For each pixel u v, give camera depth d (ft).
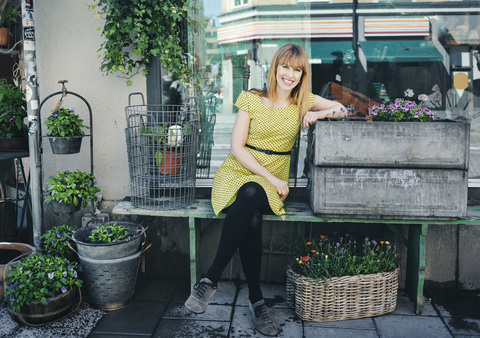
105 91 10.57
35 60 9.78
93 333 8.42
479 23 14.14
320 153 8.48
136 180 9.57
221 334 8.36
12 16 12.92
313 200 8.65
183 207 9.51
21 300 8.38
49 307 8.63
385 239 10.53
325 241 9.73
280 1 12.69
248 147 9.02
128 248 9.08
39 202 10.07
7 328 8.57
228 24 11.81
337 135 8.40
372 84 13.73
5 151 11.22
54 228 10.02
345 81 13.75
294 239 10.48
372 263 8.92
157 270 10.97
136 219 10.80
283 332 8.41
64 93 9.86
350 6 13.57
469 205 9.67
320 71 13.62
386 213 8.52
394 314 9.12
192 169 9.70
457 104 13.65
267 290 10.28
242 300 9.75
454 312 9.23
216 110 11.47
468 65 13.88
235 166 9.09
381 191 8.47
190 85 10.96
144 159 9.47
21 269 8.65
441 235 10.20
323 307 8.73
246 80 11.97
